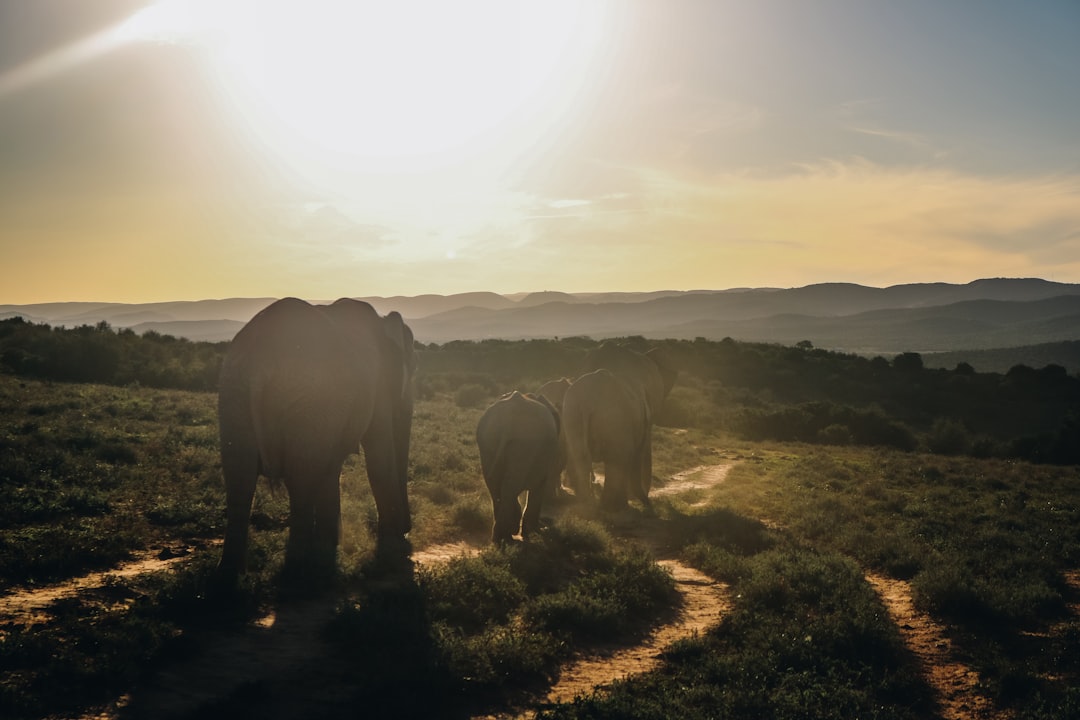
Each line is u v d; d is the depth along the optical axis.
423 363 59.66
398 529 11.27
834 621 8.60
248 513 8.69
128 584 8.52
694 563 11.98
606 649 8.07
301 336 8.85
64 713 5.71
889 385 56.72
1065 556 12.95
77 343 36.62
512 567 10.11
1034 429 48.78
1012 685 7.48
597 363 19.14
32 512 11.05
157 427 20.83
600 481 20.50
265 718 5.86
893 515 16.81
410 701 6.14
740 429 40.47
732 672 7.26
